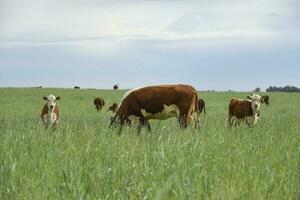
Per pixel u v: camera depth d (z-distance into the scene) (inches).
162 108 760.3
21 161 325.4
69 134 504.1
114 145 414.9
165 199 229.9
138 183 262.2
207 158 347.6
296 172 304.8
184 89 767.1
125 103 766.5
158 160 317.1
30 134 480.4
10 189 247.1
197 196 239.0
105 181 258.7
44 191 247.9
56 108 886.4
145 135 567.8
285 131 631.8
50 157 349.4
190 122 763.4
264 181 278.1
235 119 978.1
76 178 260.2
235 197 243.4
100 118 1119.0
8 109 1675.7
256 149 424.8
